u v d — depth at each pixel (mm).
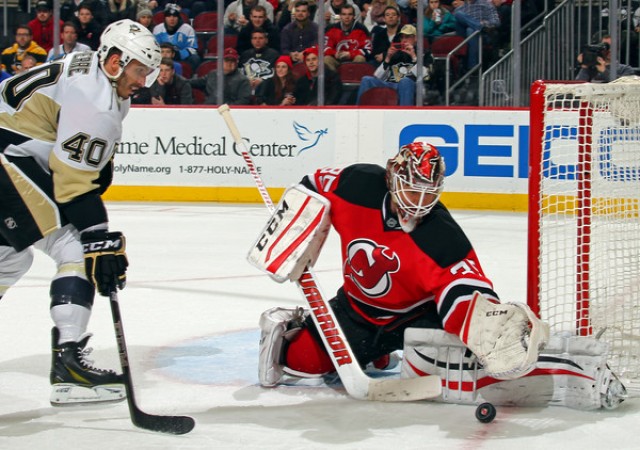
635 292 4691
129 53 3793
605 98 4340
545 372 3986
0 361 4812
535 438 3590
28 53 13508
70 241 4039
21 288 6980
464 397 4020
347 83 13438
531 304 4395
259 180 4676
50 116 3852
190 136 13023
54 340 3902
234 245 9203
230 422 3814
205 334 5480
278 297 6621
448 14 13469
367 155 12602
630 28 12664
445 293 3809
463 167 12289
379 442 3547
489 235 9945
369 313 4266
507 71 12992
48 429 3721
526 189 12055
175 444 3523
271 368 4316
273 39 13586
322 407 4031
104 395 3885
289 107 12750
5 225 3863
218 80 13094
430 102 13203
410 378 3996
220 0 12930
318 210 4023
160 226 10625
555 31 12844
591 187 4383
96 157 3809
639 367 4484
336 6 13805
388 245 3938
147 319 5879
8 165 3844
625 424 3781
